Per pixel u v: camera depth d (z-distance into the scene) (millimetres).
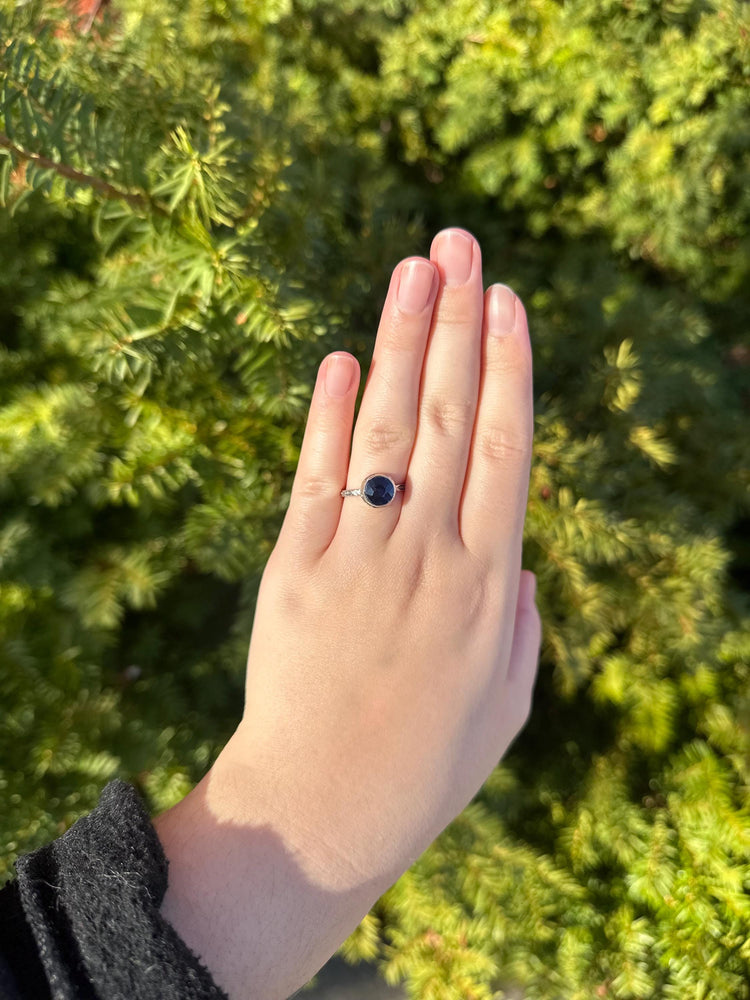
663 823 334
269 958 172
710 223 374
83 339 302
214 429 301
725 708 346
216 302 268
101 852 161
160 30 294
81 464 306
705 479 380
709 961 309
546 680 405
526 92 353
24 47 218
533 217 399
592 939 330
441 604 226
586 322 360
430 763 209
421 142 393
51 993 149
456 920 326
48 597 348
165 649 392
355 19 364
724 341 421
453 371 237
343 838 190
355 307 325
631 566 342
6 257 329
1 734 327
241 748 204
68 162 229
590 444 322
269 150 274
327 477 234
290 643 223
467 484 238
